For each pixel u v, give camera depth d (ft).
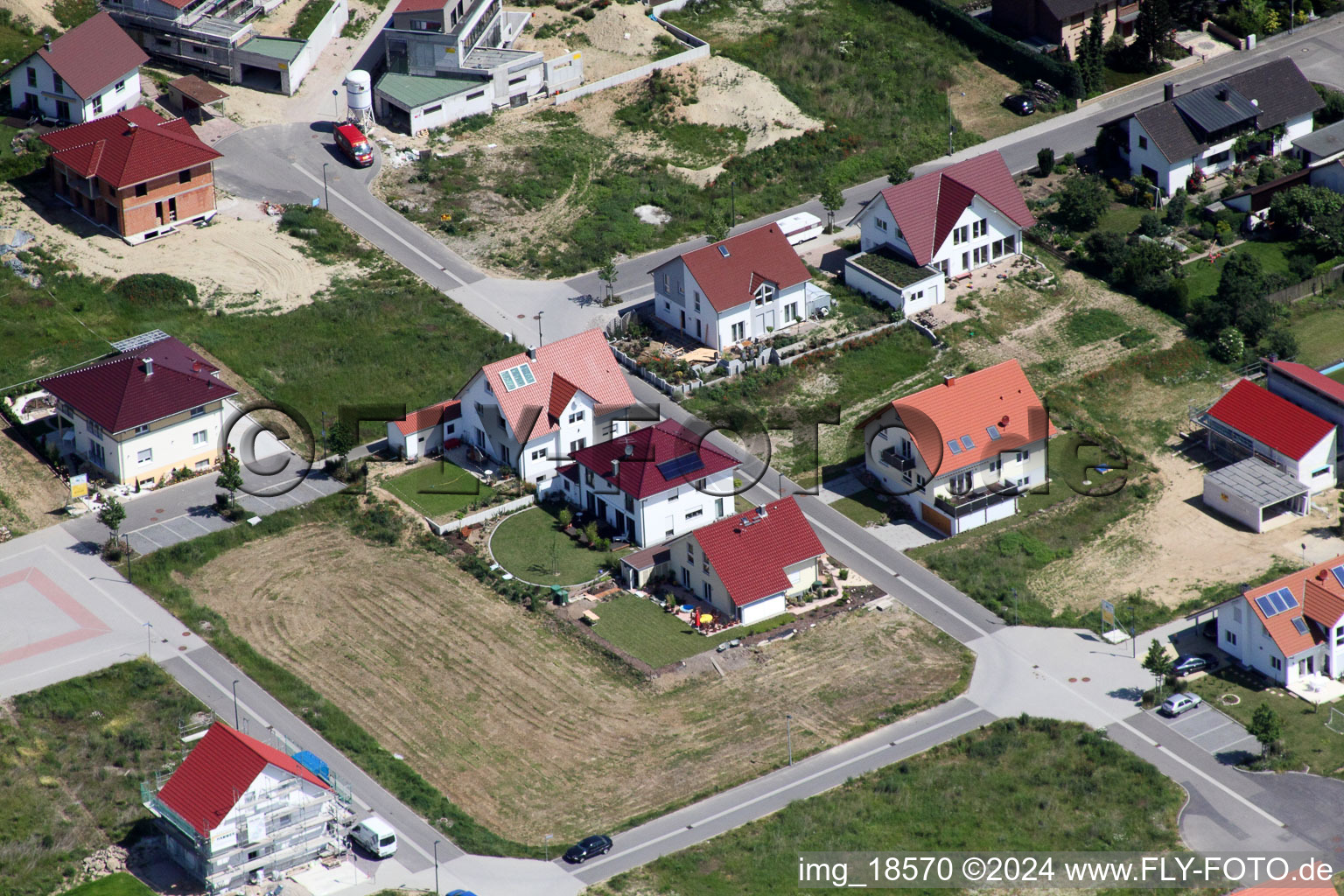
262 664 486.38
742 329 618.03
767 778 451.53
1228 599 506.48
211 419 563.89
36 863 420.77
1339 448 563.07
